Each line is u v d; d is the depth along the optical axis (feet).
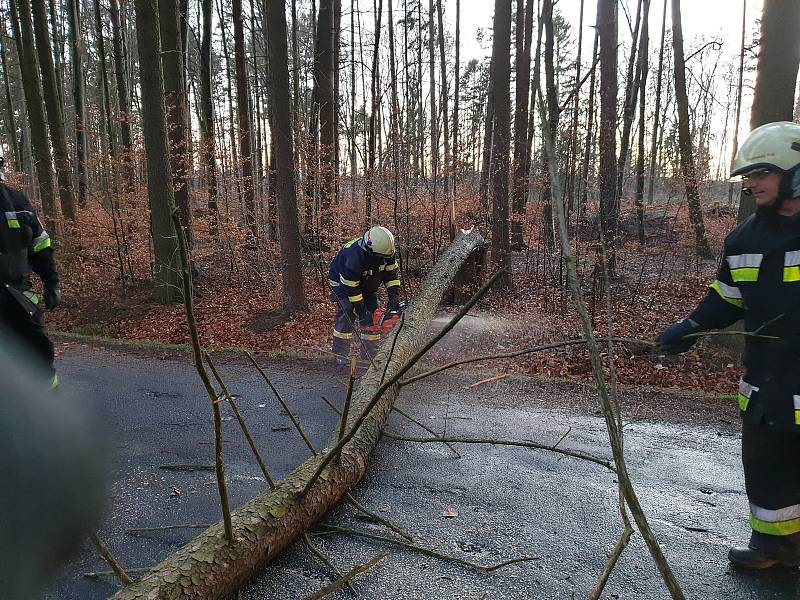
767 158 6.37
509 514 8.95
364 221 33.50
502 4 30.30
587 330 4.33
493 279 5.15
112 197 34.19
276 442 12.06
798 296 6.38
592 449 11.68
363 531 8.45
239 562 6.73
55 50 60.75
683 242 36.96
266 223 40.78
